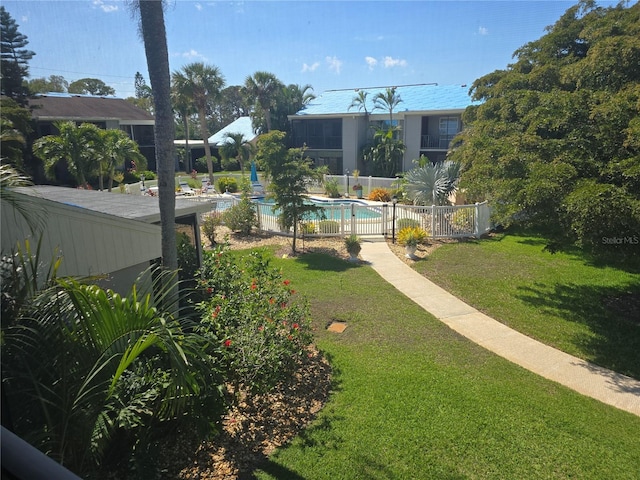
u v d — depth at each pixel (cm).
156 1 614
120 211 801
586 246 876
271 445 534
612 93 1034
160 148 654
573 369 750
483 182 1045
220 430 527
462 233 1747
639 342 845
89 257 626
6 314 366
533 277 1239
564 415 600
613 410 625
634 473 489
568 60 1614
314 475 480
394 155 3397
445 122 3403
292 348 656
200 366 446
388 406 615
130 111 2805
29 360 371
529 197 802
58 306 390
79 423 375
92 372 378
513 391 662
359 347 817
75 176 1784
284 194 1510
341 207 1752
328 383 684
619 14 1517
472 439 543
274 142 1505
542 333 889
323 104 4059
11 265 402
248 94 4069
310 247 1623
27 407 360
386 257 1476
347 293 1117
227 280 744
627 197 710
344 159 3766
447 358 777
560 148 892
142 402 416
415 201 2147
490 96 2042
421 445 531
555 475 486
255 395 614
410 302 1059
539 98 1096
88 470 398
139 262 704
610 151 848
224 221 1852
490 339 864
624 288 1132
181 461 496
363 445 530
